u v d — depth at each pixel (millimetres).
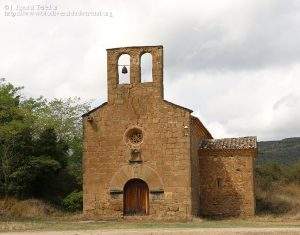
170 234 23188
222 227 27312
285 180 60250
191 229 25469
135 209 36656
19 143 42906
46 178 43188
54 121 51875
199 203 39094
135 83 37469
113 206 36719
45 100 55562
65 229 26734
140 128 36969
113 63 38000
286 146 94062
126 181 36781
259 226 28062
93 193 37156
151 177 36344
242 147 39094
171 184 35969
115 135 37344
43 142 44344
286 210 41656
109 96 37781
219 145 39906
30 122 45312
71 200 40938
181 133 36219
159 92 36969
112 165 37125
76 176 46000
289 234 22984
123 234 23422
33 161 42062
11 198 40844
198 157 39688
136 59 37688
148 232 23938
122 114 37406
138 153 36781
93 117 37875
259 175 58781
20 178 41469
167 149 36344
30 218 36219
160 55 37344
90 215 36938
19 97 50844
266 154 89812
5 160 42188
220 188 39125
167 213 35781
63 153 46844
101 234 23469
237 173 39031
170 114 36594
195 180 37875
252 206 38438
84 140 37781
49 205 41250
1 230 26203
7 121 44375
